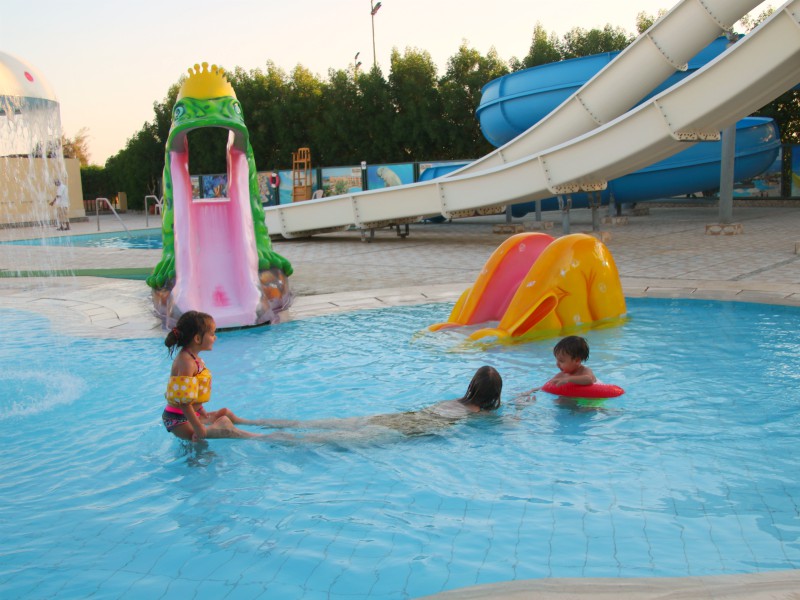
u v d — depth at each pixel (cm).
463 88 3528
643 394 580
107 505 416
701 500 391
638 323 839
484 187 1672
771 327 798
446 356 727
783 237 1606
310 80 4138
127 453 496
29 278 1402
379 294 1092
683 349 716
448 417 533
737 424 509
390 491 419
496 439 494
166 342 498
